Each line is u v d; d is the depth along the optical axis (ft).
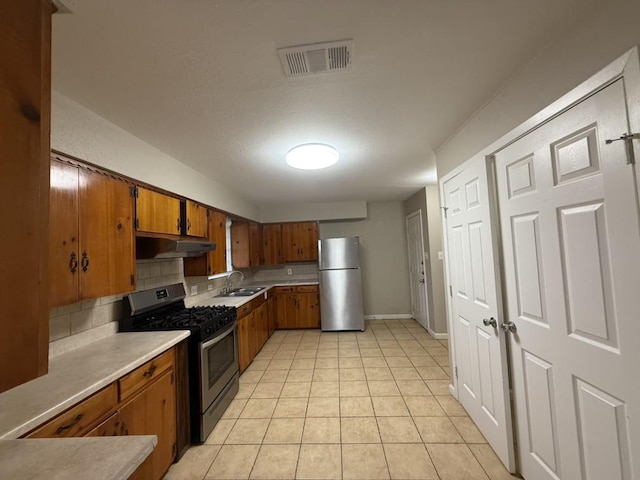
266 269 18.66
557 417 4.34
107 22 3.38
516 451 5.59
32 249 2.11
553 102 4.05
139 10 3.23
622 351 3.29
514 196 5.11
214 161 8.60
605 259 3.46
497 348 5.67
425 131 7.13
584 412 3.86
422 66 4.53
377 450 6.40
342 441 6.75
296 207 17.25
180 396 6.57
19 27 2.10
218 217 11.34
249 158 8.48
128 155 6.45
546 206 4.36
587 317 3.75
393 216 18.31
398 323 16.93
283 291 16.70
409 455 6.20
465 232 6.97
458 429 6.97
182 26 3.50
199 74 4.48
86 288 5.27
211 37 3.70
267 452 6.49
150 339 6.34
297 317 16.62
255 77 4.62
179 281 9.87
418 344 13.25
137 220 6.65
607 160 3.35
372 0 3.25
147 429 5.43
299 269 18.65
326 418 7.70
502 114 5.24
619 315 3.32
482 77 4.91
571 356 4.03
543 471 4.68
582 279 3.80
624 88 3.10
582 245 3.77
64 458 2.69
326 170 10.30
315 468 5.95
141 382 5.35
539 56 4.31
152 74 4.43
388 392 8.94
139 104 5.29
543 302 4.54
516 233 5.12
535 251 4.65
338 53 4.13
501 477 5.49
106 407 4.54
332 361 11.68
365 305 18.29
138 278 8.00
